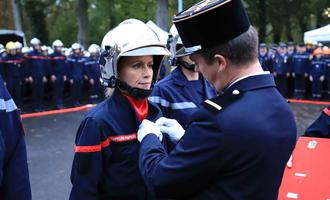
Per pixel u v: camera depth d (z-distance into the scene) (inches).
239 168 53.7
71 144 280.1
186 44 59.0
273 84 59.2
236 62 56.7
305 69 526.3
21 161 80.7
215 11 54.3
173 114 104.2
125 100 77.5
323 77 510.9
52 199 176.4
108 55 75.6
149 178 58.9
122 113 76.7
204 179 55.1
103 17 1069.1
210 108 55.4
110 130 75.1
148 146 63.4
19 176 79.9
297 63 529.0
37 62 434.3
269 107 56.1
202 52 57.8
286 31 1200.2
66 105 477.1
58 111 435.2
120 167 75.7
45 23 1085.1
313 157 86.4
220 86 59.6
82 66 483.5
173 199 59.4
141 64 76.7
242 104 55.2
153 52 74.3
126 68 76.4
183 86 105.3
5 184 79.1
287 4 1121.4
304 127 346.3
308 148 88.4
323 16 1127.6
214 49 56.5
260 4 1113.4
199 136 54.6
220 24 54.8
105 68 77.0
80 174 74.4
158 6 654.5
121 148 75.7
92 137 73.6
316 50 521.3
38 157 243.9
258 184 54.4
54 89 456.4
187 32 57.8
